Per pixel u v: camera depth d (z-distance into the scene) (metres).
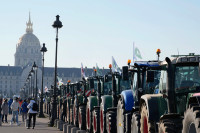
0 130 23.19
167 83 8.41
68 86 25.88
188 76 8.45
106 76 14.60
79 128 18.64
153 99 9.02
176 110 8.33
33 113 24.69
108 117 13.33
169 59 8.41
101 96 14.78
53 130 23.08
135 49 11.59
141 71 10.90
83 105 18.89
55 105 27.72
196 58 8.23
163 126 7.74
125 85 14.05
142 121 9.51
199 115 6.25
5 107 32.12
